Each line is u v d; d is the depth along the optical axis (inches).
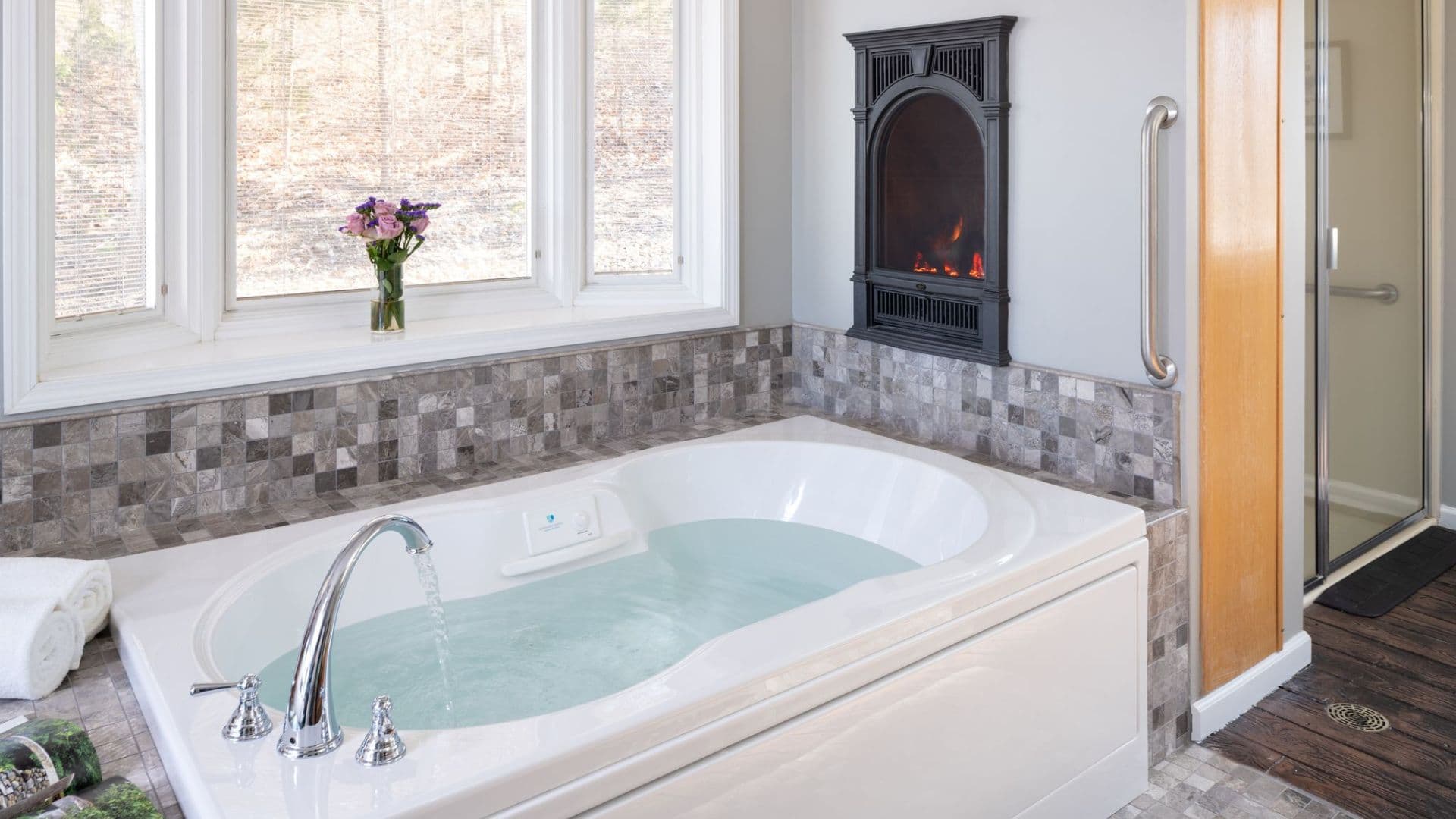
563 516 107.3
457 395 118.3
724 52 136.2
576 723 62.4
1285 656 116.6
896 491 114.0
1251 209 106.7
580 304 139.3
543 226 136.8
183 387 102.0
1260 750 104.0
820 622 75.0
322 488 110.7
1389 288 145.0
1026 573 85.0
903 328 131.4
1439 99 149.0
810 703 70.9
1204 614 104.9
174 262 110.1
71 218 99.8
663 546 114.7
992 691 83.5
